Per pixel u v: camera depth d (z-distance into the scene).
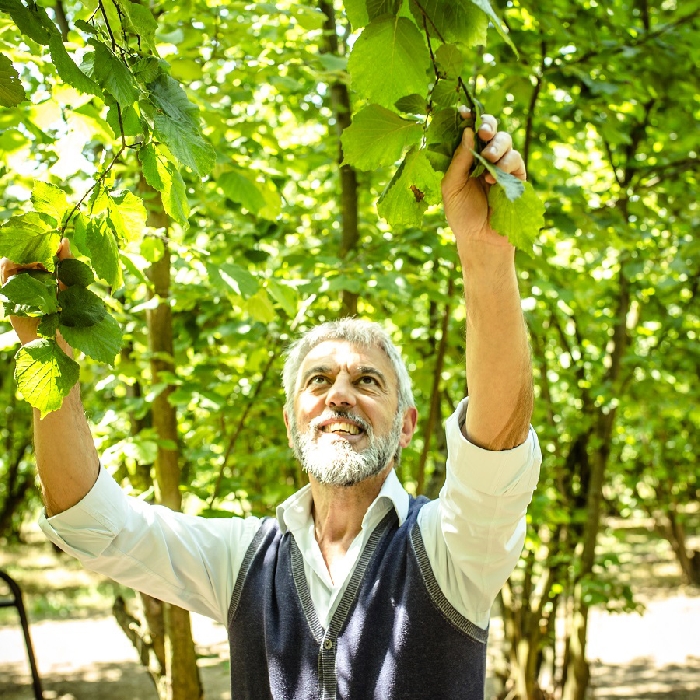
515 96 3.21
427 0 0.91
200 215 3.43
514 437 1.37
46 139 2.33
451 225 1.07
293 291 2.67
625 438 8.20
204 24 2.80
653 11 4.03
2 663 7.89
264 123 3.03
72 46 1.99
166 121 1.01
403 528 1.68
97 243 1.01
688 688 6.85
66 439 1.56
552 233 4.75
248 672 1.70
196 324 3.47
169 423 2.94
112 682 7.16
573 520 4.70
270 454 3.62
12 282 0.96
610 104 3.50
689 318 6.08
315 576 1.69
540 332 4.23
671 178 4.17
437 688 1.52
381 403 1.79
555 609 5.23
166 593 1.80
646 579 12.41
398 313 4.24
